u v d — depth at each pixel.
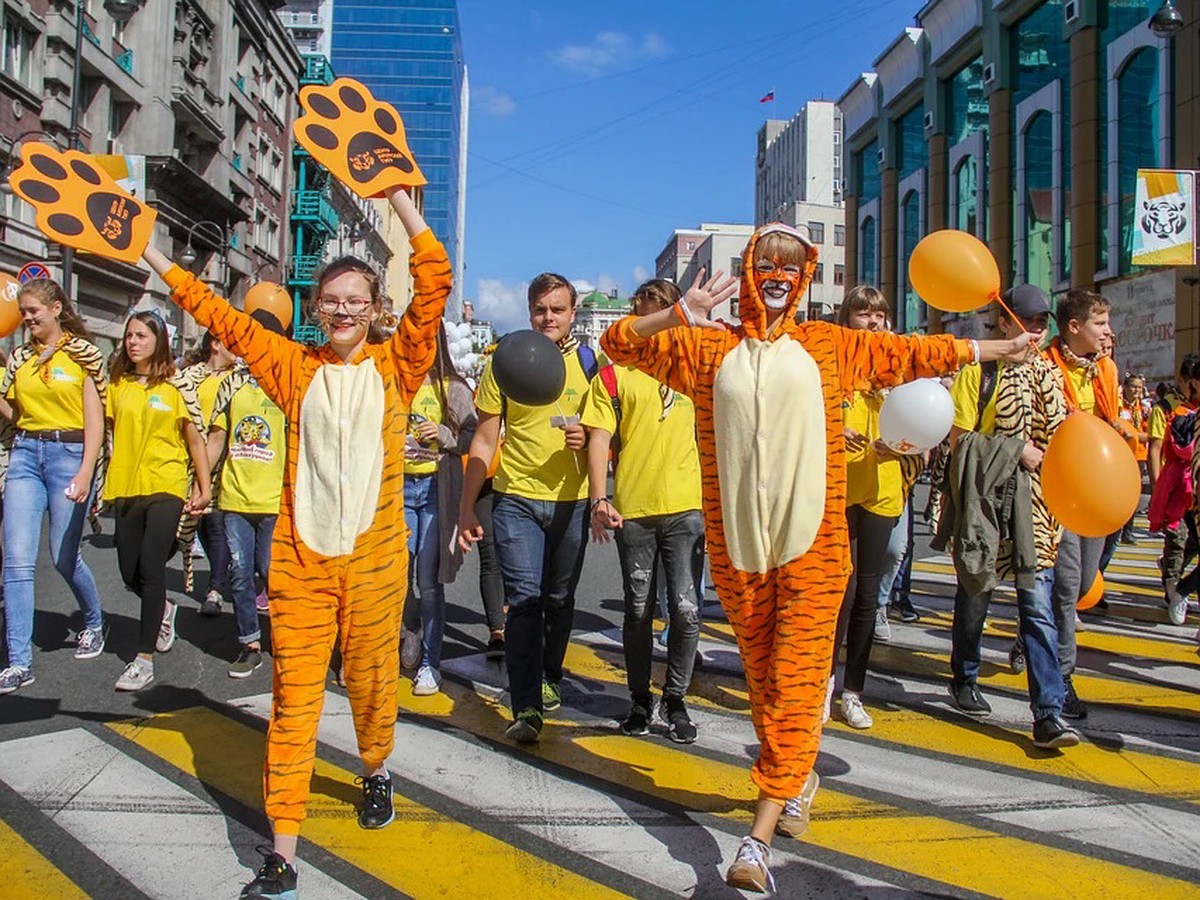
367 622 2.93
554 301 4.29
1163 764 3.84
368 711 3.06
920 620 6.58
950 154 38.16
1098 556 4.68
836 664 5.38
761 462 2.87
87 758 3.78
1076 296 4.45
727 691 4.91
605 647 5.86
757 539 2.88
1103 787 3.60
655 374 3.12
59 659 5.20
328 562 2.84
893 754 3.95
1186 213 14.75
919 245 3.89
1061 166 30.61
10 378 4.81
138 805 3.35
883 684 5.00
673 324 3.00
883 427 3.83
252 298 6.09
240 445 5.06
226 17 32.94
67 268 17.98
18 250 20.64
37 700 4.50
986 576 4.07
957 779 3.67
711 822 3.26
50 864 2.92
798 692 2.81
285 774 2.71
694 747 4.02
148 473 4.79
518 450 4.11
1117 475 3.49
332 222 45.50
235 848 3.04
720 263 81.81
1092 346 4.39
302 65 43.44
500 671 5.23
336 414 2.89
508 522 4.07
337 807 3.37
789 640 2.83
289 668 2.80
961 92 37.47
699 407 3.05
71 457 4.85
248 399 5.12
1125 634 6.22
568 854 3.02
